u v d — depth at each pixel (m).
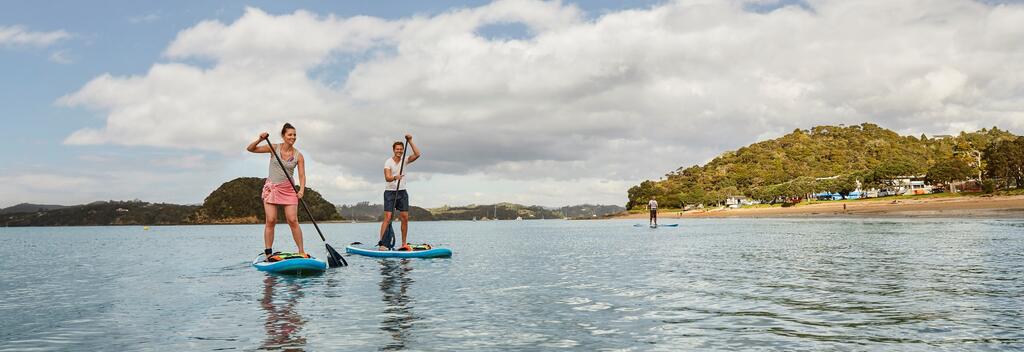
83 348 4.33
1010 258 11.28
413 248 13.79
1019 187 106.00
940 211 74.19
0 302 6.73
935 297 6.38
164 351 4.19
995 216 56.31
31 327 5.16
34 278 9.58
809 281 8.02
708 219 106.38
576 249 16.94
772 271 9.54
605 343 4.38
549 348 4.22
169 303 6.44
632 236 28.33
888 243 17.12
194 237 40.66
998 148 108.94
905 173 131.38
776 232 30.12
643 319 5.32
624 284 7.95
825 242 18.55
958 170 117.69
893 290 6.98
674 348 4.20
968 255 12.15
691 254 14.02
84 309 6.12
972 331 4.61
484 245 20.28
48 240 38.59
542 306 6.09
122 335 4.77
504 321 5.26
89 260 14.18
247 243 26.19
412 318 5.43
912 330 4.68
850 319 5.18
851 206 107.75
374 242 26.02
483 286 7.81
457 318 5.42
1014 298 6.24
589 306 6.07
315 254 15.12
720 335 4.61
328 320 5.34
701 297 6.64
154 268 11.22
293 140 10.81
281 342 4.44
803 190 146.12
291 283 8.25
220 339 4.57
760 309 5.78
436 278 8.84
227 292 7.30
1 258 15.72
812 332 4.67
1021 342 4.22
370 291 7.34
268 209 10.81
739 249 15.80
